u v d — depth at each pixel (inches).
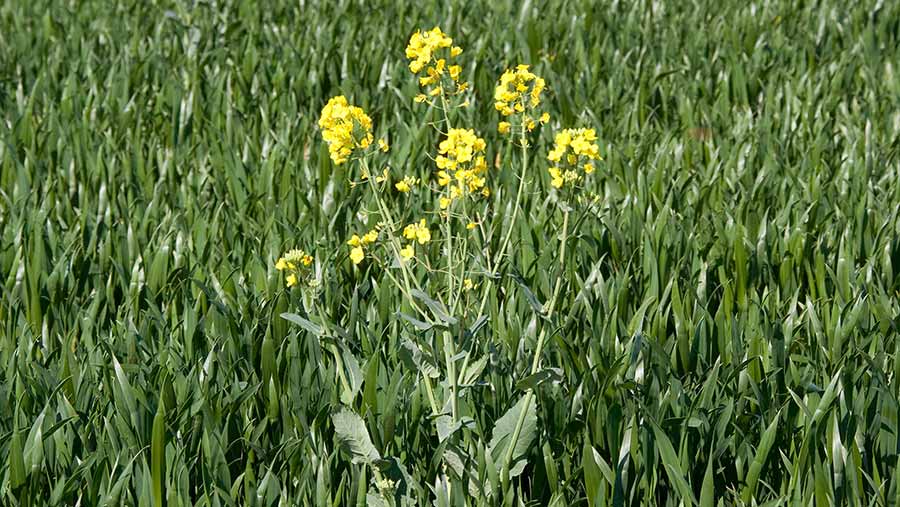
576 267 165.0
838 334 138.9
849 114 250.5
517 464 113.6
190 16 331.6
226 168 204.5
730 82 266.2
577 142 112.2
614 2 333.7
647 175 209.6
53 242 175.2
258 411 130.7
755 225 183.2
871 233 177.8
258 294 158.2
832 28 303.9
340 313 157.5
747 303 155.4
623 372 131.5
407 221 189.3
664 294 150.1
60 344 151.3
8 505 113.7
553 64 286.2
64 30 315.9
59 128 229.6
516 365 134.0
